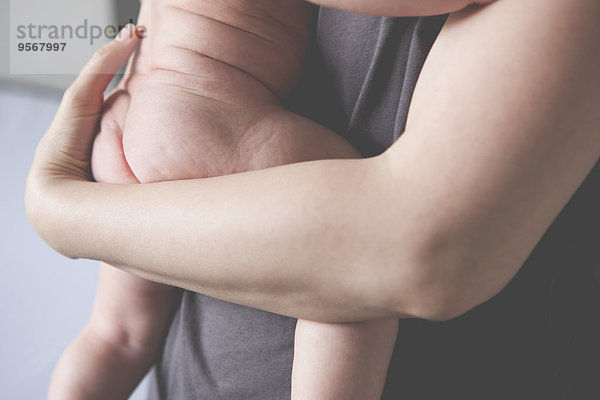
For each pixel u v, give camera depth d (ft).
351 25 1.65
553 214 1.14
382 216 1.16
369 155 1.73
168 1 1.85
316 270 1.24
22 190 4.13
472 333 1.75
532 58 1.04
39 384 3.73
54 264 4.07
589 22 1.02
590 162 1.10
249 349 1.91
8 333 3.87
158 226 1.38
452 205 1.11
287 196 1.24
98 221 1.49
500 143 1.06
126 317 2.45
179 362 2.25
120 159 1.82
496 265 1.18
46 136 1.88
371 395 1.61
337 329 1.57
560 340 1.64
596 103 1.04
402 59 1.50
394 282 1.20
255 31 1.80
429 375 1.80
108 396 2.48
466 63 1.10
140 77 1.91
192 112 1.67
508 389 1.76
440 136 1.11
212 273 1.34
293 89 1.94
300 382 1.60
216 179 1.38
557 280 1.62
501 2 1.10
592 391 1.61
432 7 1.15
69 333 3.91
